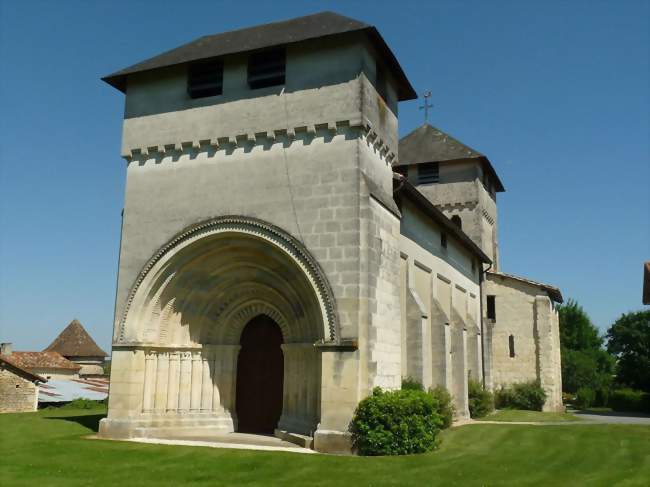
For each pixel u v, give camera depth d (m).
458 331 25.44
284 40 16.62
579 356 62.31
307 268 15.70
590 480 11.70
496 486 11.14
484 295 32.91
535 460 13.76
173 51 18.94
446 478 11.75
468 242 28.39
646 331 52.50
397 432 14.37
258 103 16.95
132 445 15.23
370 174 16.53
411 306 20.12
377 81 17.73
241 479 11.59
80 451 14.40
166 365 17.73
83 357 58.97
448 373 22.59
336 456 13.90
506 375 33.06
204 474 11.98
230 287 18.52
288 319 17.88
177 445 15.24
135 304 17.33
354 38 16.33
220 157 17.27
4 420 21.14
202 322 18.50
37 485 10.97
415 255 21.67
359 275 15.22
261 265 17.52
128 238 17.81
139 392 17.08
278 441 16.23
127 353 17.05
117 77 18.56
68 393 38.22
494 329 33.59
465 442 16.56
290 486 11.04
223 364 18.69
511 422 24.69
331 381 14.87
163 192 17.70
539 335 32.88
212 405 18.28
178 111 17.88
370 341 15.21
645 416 32.56
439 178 35.28
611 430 18.66
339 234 15.58
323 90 16.33
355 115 15.87
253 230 16.45
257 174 16.72
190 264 17.53
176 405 17.77
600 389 44.91
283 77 17.08
